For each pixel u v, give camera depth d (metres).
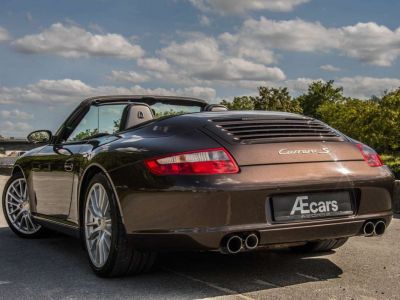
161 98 4.66
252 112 3.78
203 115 3.64
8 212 5.45
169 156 3.21
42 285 3.51
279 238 3.23
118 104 4.56
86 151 4.05
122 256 3.50
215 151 3.20
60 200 4.49
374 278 3.60
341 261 4.12
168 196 3.15
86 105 4.57
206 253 4.39
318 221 3.29
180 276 3.67
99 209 3.74
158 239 3.23
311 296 3.18
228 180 3.12
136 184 3.29
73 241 5.20
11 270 3.95
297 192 3.26
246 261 4.12
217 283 3.49
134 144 3.49
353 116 56.56
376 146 50.88
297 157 3.32
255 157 3.23
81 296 3.24
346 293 3.24
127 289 3.38
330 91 96.25
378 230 3.62
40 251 4.68
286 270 3.83
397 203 7.06
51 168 4.64
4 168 19.64
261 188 3.15
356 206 3.47
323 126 3.70
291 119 3.66
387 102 49.41
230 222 3.11
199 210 3.10
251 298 3.14
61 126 4.86
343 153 3.49
